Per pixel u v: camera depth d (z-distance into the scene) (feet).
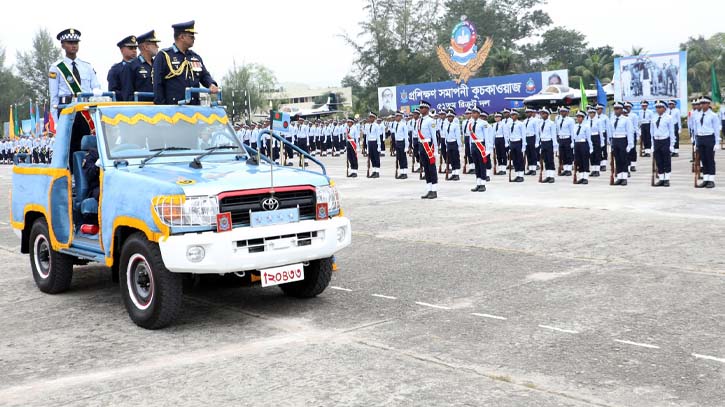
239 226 20.20
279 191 20.83
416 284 24.99
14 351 19.21
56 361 18.15
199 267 19.36
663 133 51.80
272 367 16.75
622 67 121.29
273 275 20.70
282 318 21.43
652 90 118.21
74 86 32.63
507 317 20.17
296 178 21.48
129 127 23.88
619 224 35.27
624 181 54.95
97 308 24.07
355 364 16.70
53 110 32.32
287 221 20.93
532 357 16.66
